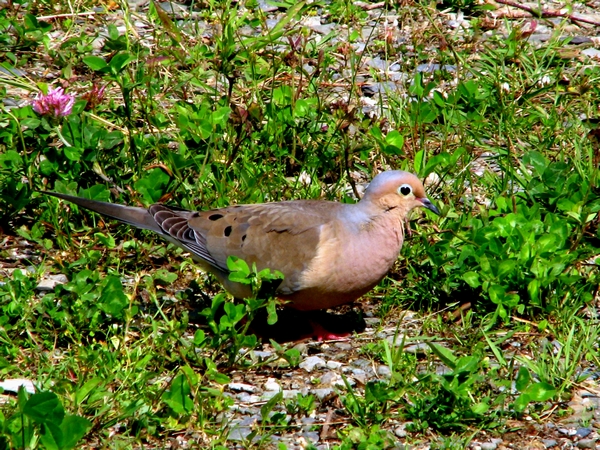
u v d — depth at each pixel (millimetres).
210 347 9086
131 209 10227
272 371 9039
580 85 13992
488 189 12281
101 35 16266
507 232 10469
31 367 8820
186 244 9820
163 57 13539
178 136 12648
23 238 11336
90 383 7961
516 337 9648
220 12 17266
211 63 14883
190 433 7961
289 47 14523
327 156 12375
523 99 14469
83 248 10844
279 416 8086
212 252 9680
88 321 9281
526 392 8328
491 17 17766
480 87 14828
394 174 9547
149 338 9188
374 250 9445
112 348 9039
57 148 12742
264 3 17922
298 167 12773
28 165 11680
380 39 16672
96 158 11578
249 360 9172
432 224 11070
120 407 8008
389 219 9523
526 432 8125
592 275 10391
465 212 11664
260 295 9586
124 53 13695
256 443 7844
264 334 9922
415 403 8242
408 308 10258
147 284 9977
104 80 14625
